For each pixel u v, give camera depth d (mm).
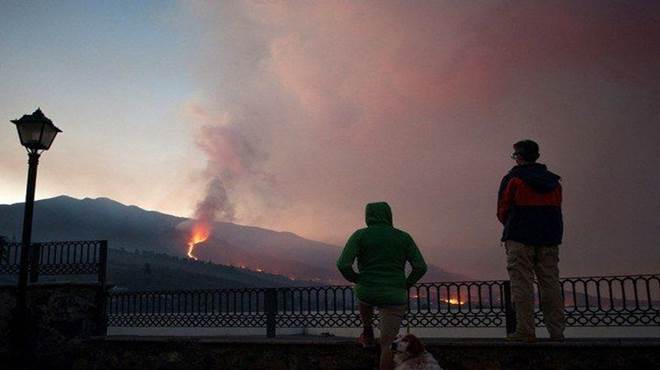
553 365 5996
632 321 6395
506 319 6949
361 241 5602
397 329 5426
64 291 10008
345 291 7961
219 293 9188
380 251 5531
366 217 5883
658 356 5598
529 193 6156
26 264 9469
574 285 6820
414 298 7691
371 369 6824
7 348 10070
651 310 6289
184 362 8211
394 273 5496
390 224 5844
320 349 7164
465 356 6383
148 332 10031
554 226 6125
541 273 6219
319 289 8148
